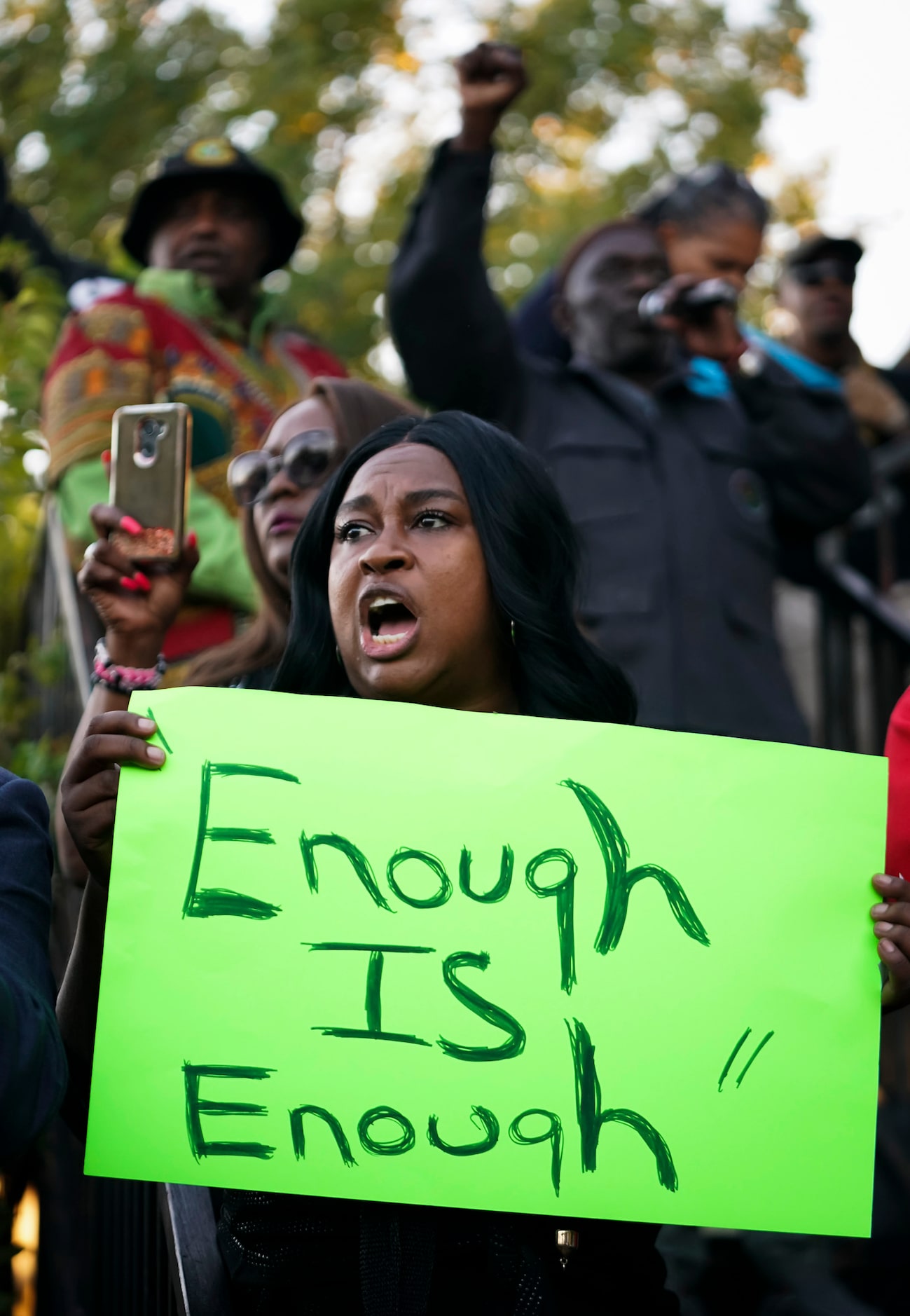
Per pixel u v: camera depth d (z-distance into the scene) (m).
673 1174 1.94
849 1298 3.71
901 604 6.46
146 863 1.98
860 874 2.06
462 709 2.26
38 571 4.96
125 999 1.93
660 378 4.37
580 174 11.10
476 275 3.98
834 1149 1.97
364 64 10.70
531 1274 1.99
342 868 2.00
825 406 4.74
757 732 3.97
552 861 2.03
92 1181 3.39
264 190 4.46
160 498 2.60
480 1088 1.94
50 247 5.47
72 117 9.55
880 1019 2.02
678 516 4.09
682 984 2.00
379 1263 1.95
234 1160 1.90
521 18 11.00
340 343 9.88
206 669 3.04
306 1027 1.94
